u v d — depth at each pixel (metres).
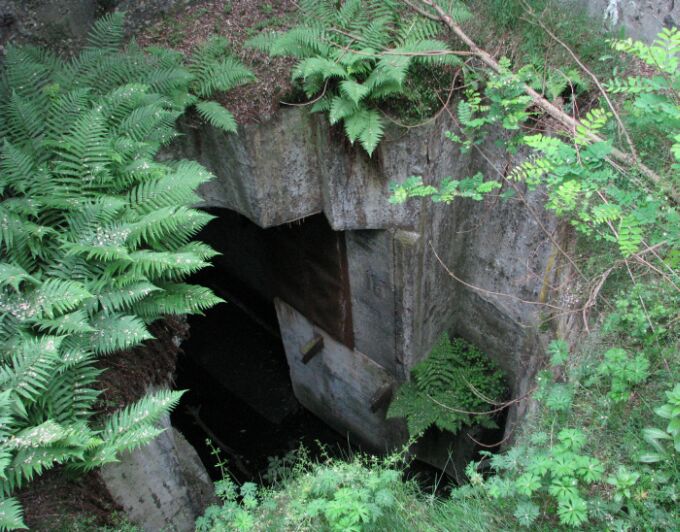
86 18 6.38
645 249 4.13
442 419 7.76
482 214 6.94
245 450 10.38
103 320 4.52
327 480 4.32
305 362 9.26
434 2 5.66
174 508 5.64
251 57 6.17
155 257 4.57
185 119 6.06
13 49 5.54
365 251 7.19
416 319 7.52
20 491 4.30
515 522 3.75
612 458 3.75
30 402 4.16
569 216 5.30
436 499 4.66
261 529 4.29
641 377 3.85
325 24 5.98
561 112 4.82
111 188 5.20
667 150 4.93
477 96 5.62
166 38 6.55
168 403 4.46
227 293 12.46
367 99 5.71
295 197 6.63
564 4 6.20
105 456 4.12
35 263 4.80
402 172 6.17
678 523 3.26
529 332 7.13
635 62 5.78
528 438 4.43
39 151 5.19
